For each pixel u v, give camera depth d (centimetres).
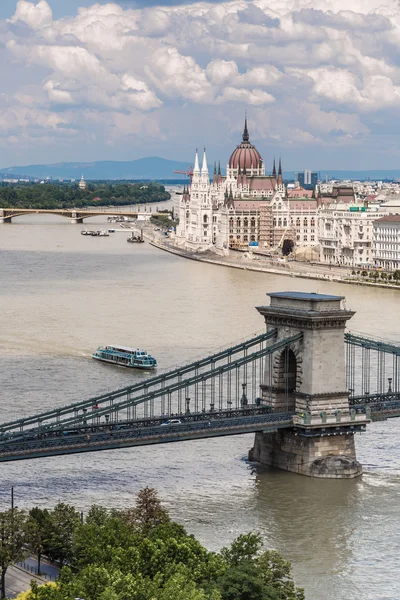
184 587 17262
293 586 19262
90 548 19588
